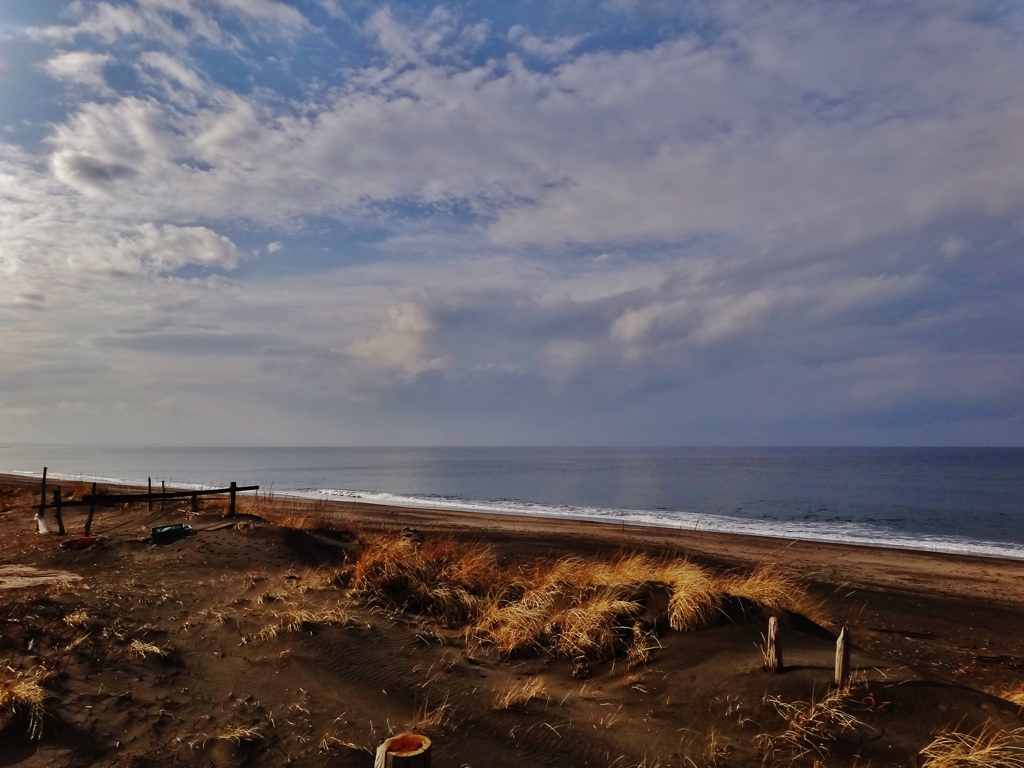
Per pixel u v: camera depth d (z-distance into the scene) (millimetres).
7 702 4707
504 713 5242
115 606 7434
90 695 5172
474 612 7844
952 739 4164
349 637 6719
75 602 7387
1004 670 8211
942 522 29891
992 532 26312
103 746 4488
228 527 12000
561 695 5629
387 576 8414
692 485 57781
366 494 42750
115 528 13680
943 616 11508
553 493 47969
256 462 131500
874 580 14773
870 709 4641
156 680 5617
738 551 18219
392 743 3135
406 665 6176
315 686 5652
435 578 8688
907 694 4762
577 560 12375
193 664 6062
